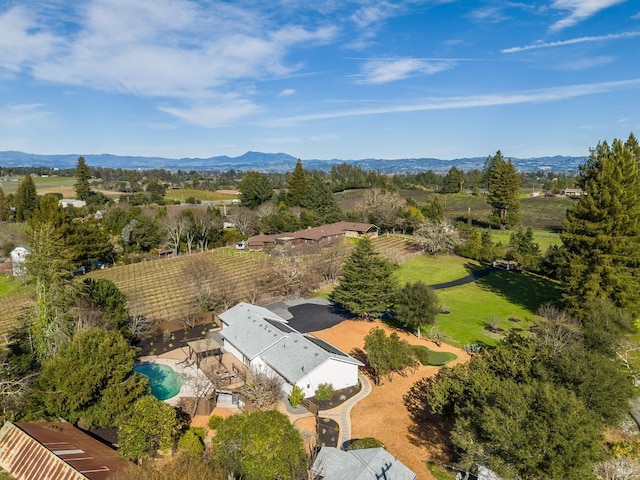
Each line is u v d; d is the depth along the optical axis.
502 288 68.06
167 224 93.62
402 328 51.34
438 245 88.00
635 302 44.97
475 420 23.44
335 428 31.23
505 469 19.72
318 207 123.50
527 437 19.45
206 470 20.91
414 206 119.62
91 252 77.31
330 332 49.97
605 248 45.88
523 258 78.00
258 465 22.55
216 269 71.69
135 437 25.09
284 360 37.31
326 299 62.19
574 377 25.64
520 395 21.34
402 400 35.38
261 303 59.47
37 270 36.88
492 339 47.94
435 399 29.58
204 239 100.69
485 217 128.75
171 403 34.72
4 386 29.12
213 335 49.62
